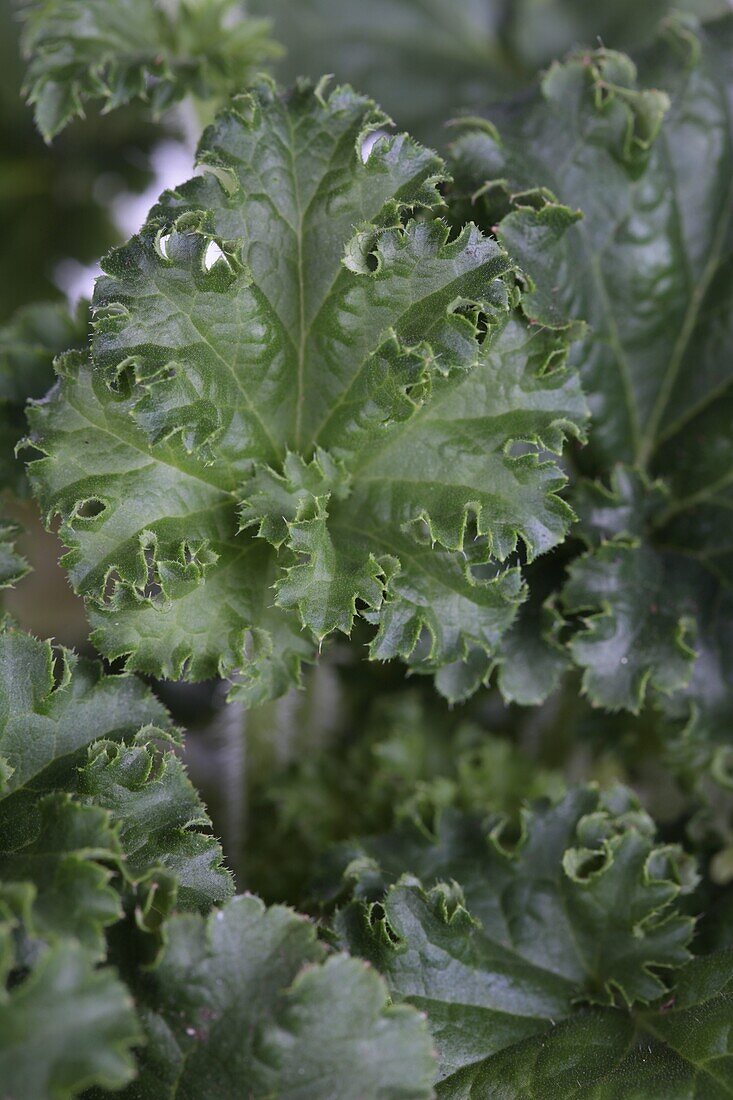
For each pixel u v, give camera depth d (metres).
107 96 0.50
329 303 0.46
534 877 0.48
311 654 0.47
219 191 0.46
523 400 0.46
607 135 0.49
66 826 0.43
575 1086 0.44
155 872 0.43
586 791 0.49
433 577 0.46
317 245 0.46
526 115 0.49
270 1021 0.42
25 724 0.45
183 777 0.45
